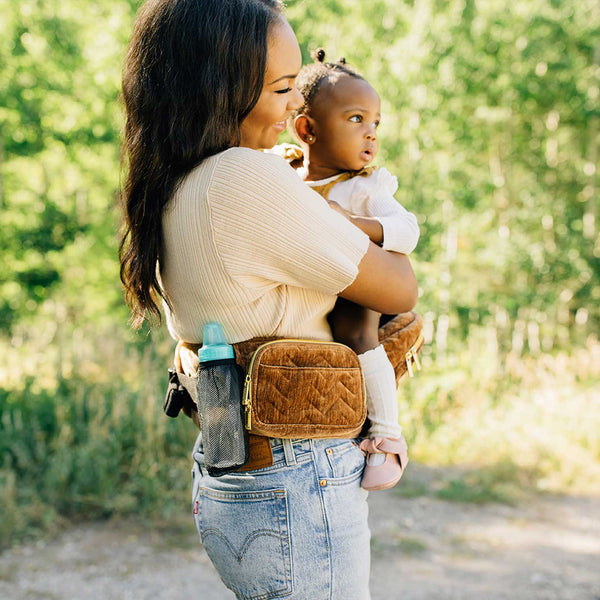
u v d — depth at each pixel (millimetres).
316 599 1465
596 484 6680
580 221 19625
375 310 1523
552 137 18891
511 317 16797
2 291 14969
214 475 1411
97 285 15406
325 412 1455
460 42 15203
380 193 1725
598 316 18547
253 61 1384
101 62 13352
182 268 1428
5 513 4680
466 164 17797
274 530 1432
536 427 7902
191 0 1392
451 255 16469
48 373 6590
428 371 11586
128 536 4809
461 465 7074
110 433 5445
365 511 1572
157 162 1432
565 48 17906
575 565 4898
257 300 1425
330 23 11836
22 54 13664
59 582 4168
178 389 1671
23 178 15164
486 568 4805
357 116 1775
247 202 1335
